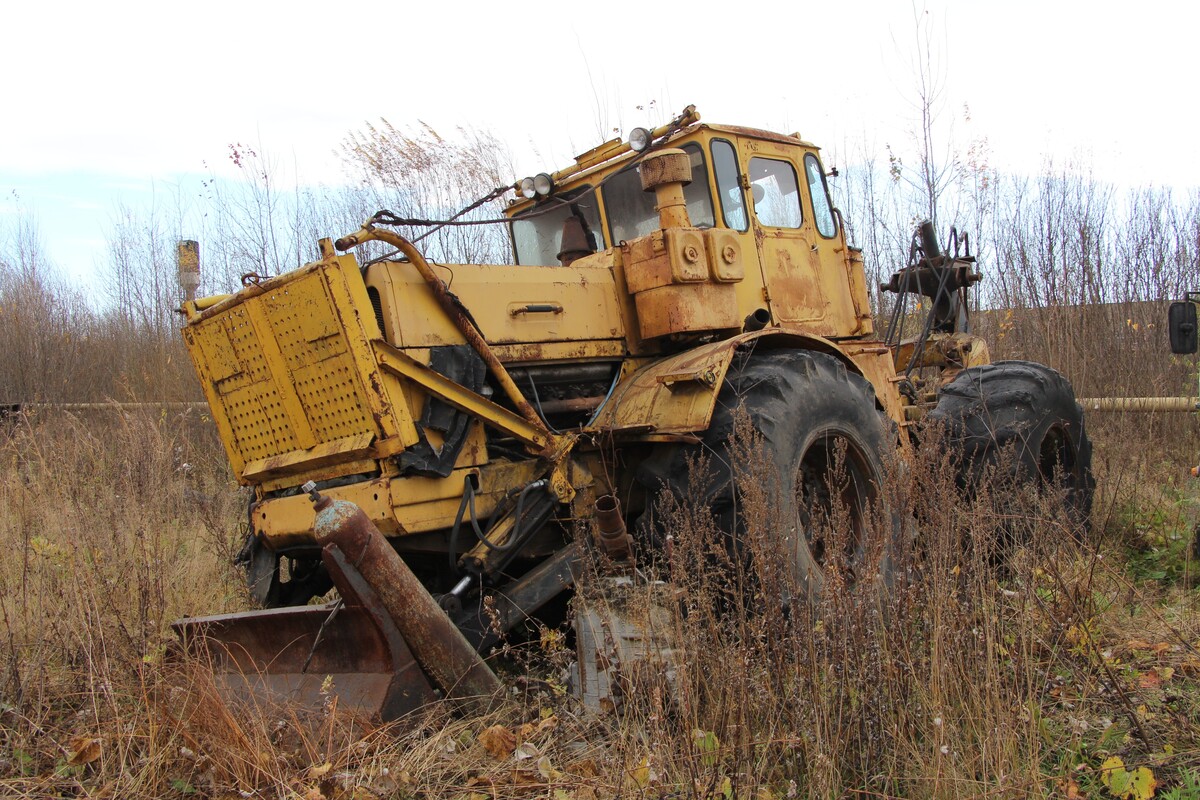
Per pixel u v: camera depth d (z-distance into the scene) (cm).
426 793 286
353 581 313
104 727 323
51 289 1207
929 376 640
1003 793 258
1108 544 512
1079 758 292
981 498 366
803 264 527
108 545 430
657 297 445
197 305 435
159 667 339
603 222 520
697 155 483
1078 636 338
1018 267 1001
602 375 450
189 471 754
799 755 274
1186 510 529
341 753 298
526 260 564
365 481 369
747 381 416
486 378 405
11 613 397
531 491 394
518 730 320
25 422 783
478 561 369
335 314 360
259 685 336
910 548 332
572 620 357
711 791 252
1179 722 302
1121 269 952
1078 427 562
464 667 328
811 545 425
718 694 286
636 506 439
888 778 267
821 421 427
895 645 296
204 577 482
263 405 405
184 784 297
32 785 296
